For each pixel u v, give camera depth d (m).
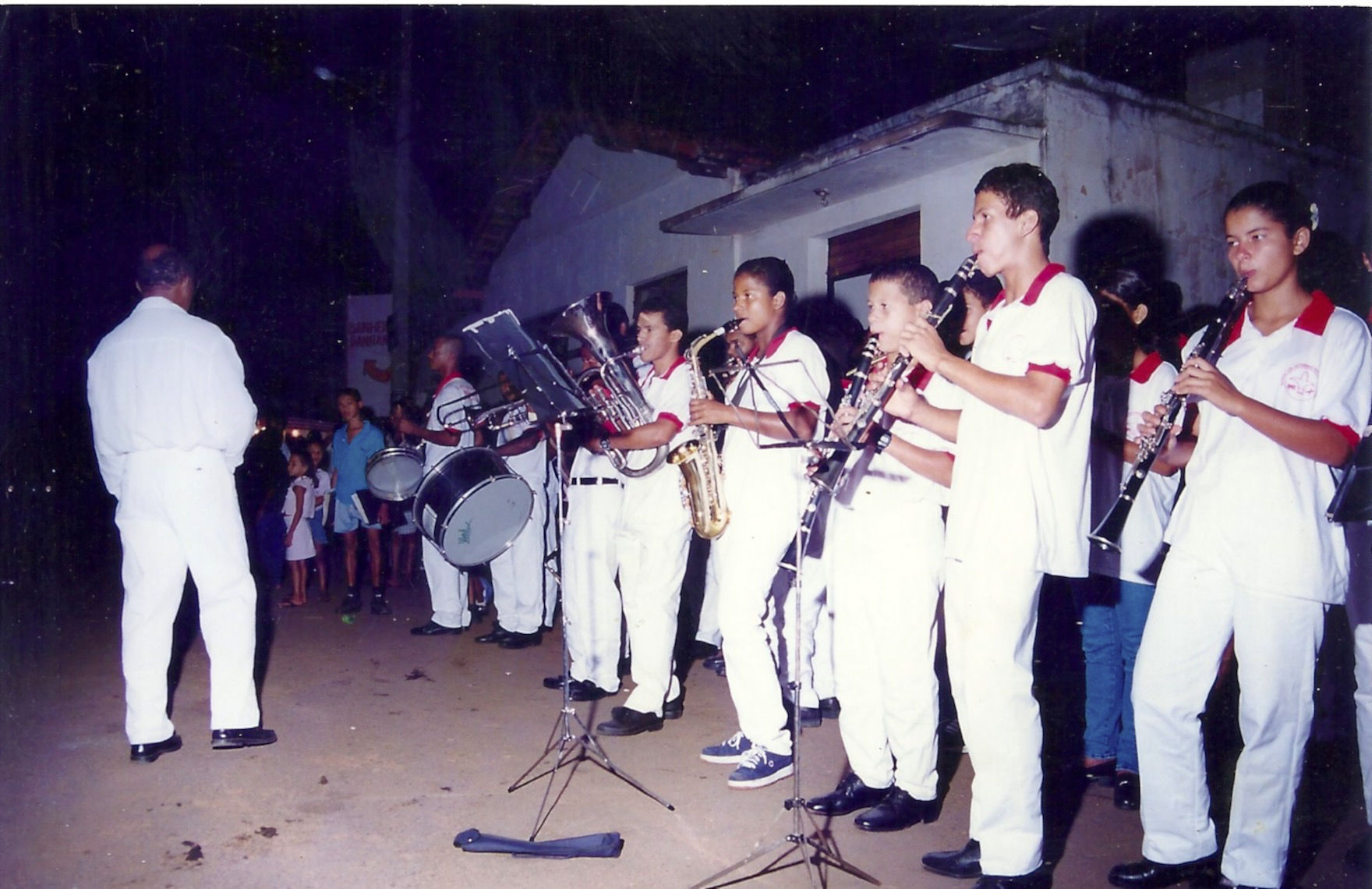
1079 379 2.98
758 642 4.16
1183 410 3.59
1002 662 3.04
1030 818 3.08
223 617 4.57
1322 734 4.59
